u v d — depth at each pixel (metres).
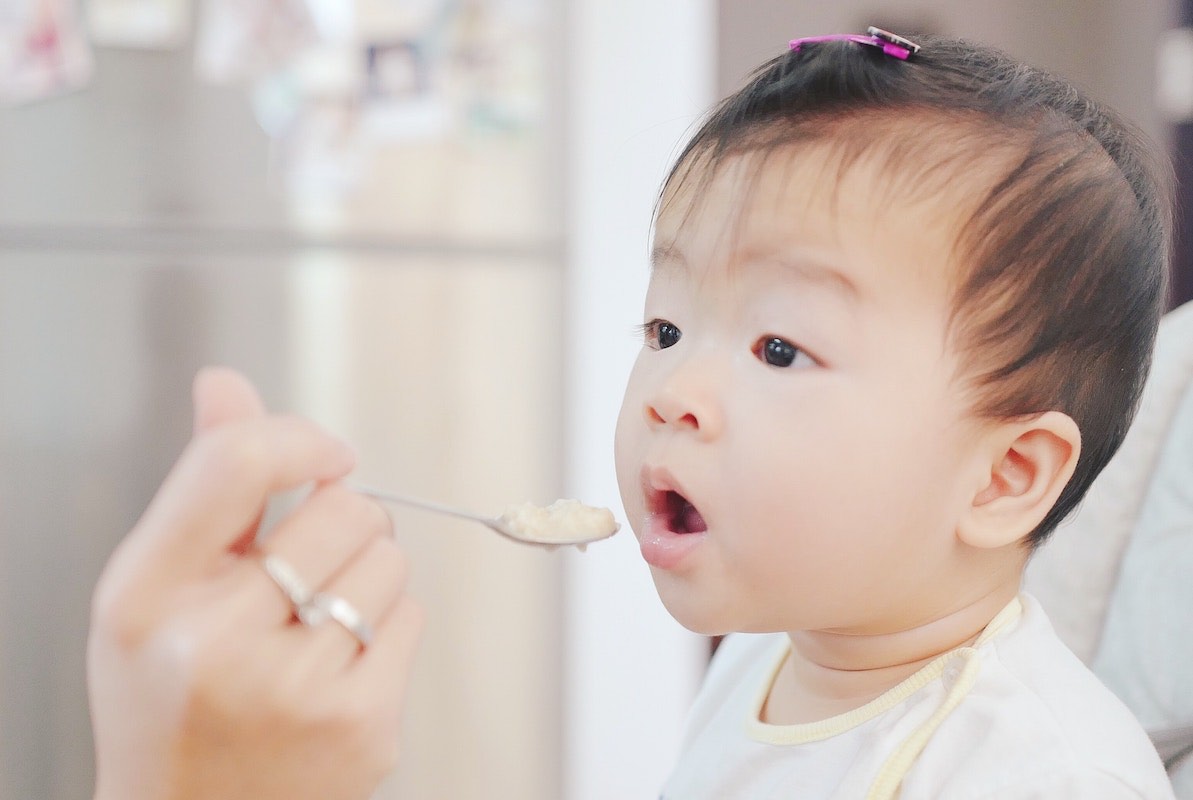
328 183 1.78
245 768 0.50
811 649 0.72
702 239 0.66
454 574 1.89
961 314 0.62
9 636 1.68
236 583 0.51
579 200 1.89
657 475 0.64
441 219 1.84
